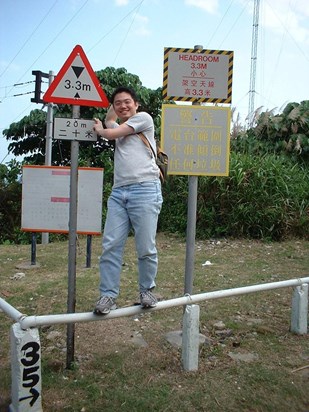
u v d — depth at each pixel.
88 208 6.58
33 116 13.16
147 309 3.40
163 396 3.22
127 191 3.37
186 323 3.56
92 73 3.47
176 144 4.16
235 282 6.06
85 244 8.95
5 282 6.13
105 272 3.38
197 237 9.10
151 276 3.47
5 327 4.52
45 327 4.41
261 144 11.17
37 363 2.95
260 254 7.77
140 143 3.38
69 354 3.57
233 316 4.77
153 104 13.49
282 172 9.33
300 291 4.29
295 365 3.69
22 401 2.91
